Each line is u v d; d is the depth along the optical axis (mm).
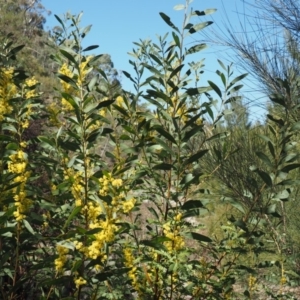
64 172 2590
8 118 2947
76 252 2469
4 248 2717
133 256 2895
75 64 2564
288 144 2600
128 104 2994
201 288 2891
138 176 2725
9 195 2486
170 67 2951
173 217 2777
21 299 3049
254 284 3521
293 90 3025
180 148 2672
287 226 4176
